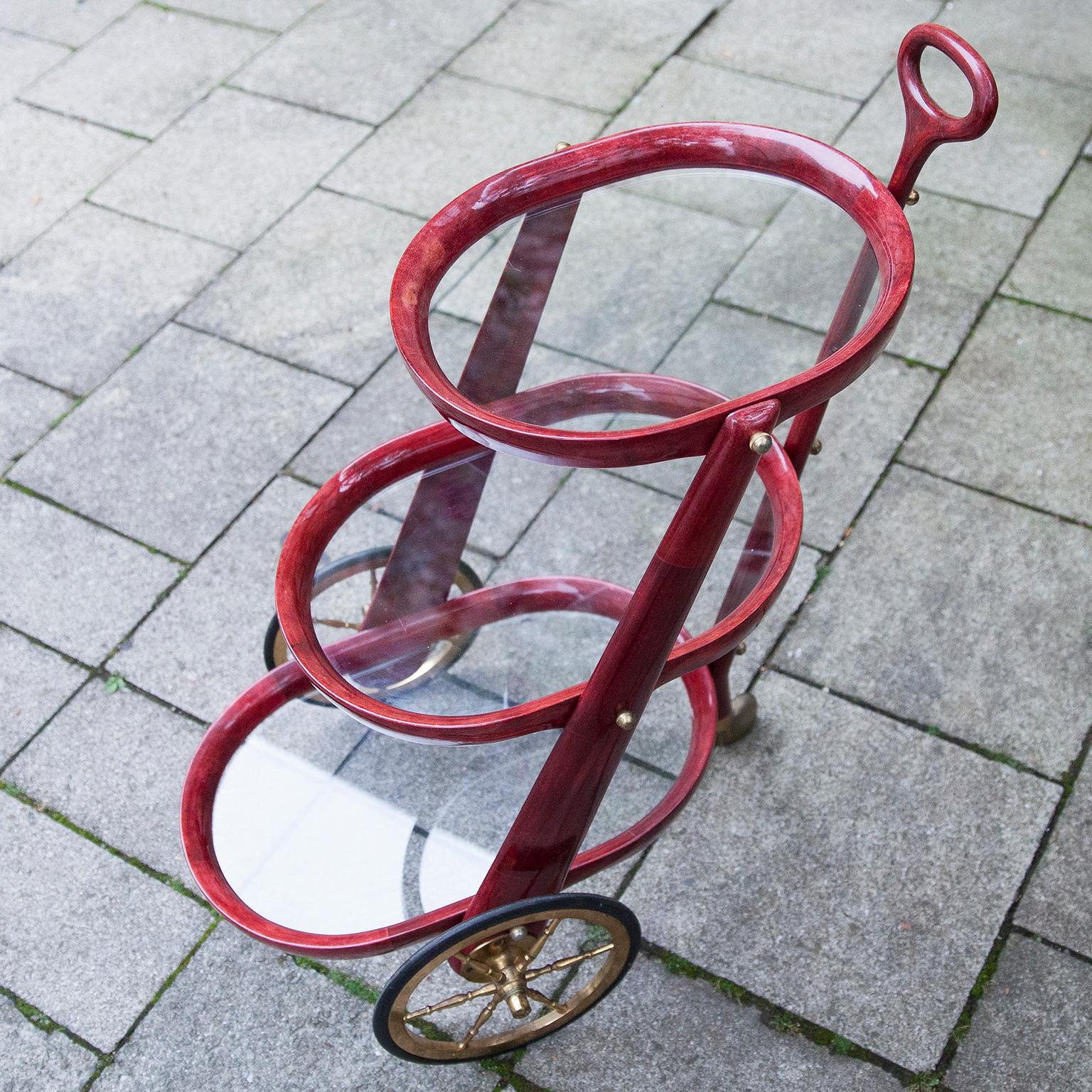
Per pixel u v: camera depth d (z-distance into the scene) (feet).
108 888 8.00
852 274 5.33
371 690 6.01
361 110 13.79
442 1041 6.92
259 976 7.54
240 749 6.84
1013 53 13.70
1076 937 7.38
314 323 11.59
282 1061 7.22
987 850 7.79
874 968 7.34
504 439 4.13
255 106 13.99
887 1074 6.94
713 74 13.79
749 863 7.84
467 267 5.35
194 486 10.36
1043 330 10.93
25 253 12.57
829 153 5.36
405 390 10.93
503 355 5.57
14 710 8.98
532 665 6.53
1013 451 10.03
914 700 8.57
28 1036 7.41
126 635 9.37
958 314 11.12
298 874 6.30
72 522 10.18
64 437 10.83
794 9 14.61
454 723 5.18
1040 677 8.63
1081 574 9.20
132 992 7.54
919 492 9.83
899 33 14.08
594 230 5.73
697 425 4.12
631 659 5.00
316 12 15.31
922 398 10.48
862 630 9.00
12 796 8.51
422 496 6.54
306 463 10.44
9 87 14.65
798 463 6.61
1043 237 11.72
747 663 8.87
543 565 7.01
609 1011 7.28
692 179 5.75
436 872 6.28
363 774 6.73
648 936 7.56
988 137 12.75
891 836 7.90
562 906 5.69
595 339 5.76
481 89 13.89
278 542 9.89
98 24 15.52
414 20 15.01
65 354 11.53
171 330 11.66
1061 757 8.20
